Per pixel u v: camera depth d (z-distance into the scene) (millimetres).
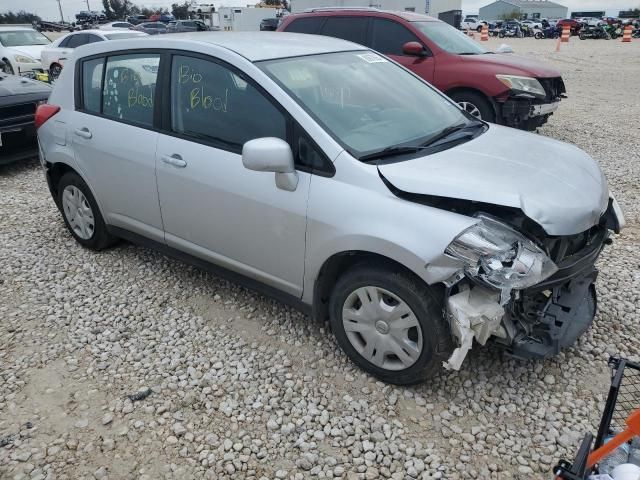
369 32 8266
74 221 4641
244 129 3232
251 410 2855
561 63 20016
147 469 2516
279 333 3469
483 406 2855
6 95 6797
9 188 6520
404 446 2617
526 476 2465
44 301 3904
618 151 7773
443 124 3525
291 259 3107
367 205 2738
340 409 2846
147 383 3059
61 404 2912
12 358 3291
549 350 2721
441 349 2707
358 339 3037
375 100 3426
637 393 2822
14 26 16250
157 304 3830
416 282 2689
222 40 3572
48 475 2490
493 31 46125
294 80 3225
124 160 3857
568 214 2635
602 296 3881
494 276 2467
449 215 2586
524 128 7699
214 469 2514
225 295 3920
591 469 2014
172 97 3594
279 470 2504
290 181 2949
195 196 3463
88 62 4227
